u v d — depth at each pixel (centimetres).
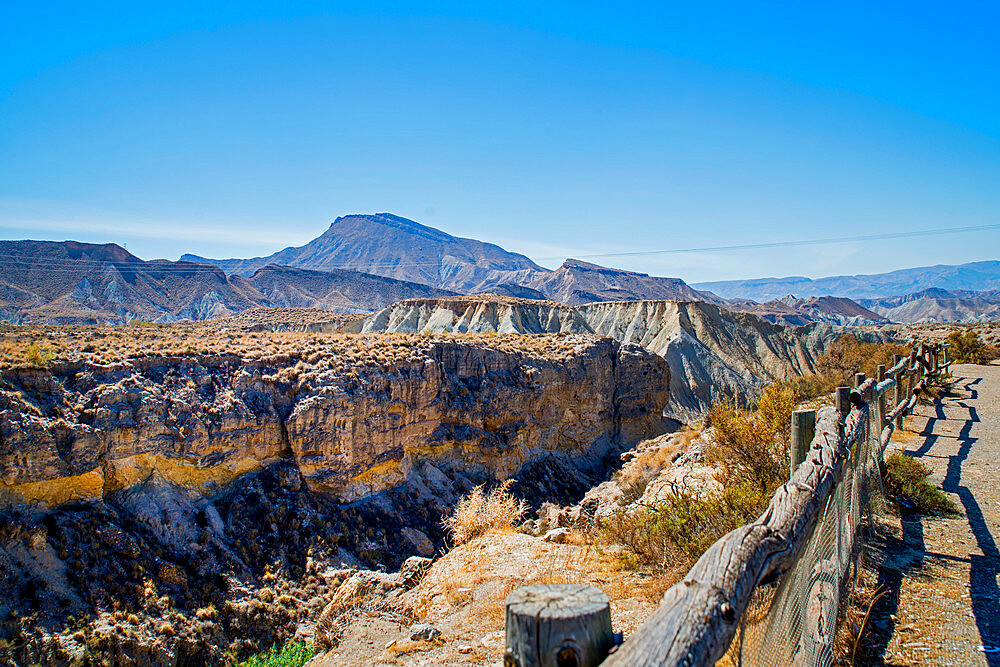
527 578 887
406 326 11744
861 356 3095
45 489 2489
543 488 4338
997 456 1116
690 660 241
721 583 293
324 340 4134
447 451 4047
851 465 618
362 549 3039
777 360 11981
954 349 3647
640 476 1480
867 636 509
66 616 2180
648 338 12100
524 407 4553
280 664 1873
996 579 602
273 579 2722
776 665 348
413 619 880
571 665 236
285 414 3247
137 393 2908
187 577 2555
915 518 809
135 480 2791
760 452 895
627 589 755
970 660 461
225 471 3059
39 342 3238
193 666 2273
